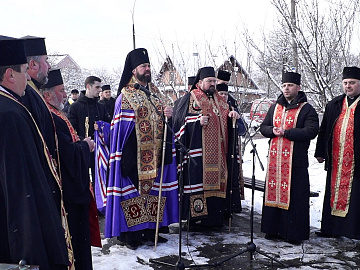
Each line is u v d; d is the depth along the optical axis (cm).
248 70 902
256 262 399
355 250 439
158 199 448
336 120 475
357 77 456
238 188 547
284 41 830
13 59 221
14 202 201
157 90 466
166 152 452
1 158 203
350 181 459
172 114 489
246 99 945
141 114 439
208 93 509
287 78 465
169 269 381
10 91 225
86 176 299
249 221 551
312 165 911
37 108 251
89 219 317
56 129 293
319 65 745
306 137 447
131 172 439
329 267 389
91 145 307
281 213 465
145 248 438
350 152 459
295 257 414
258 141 1344
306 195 456
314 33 725
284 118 468
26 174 204
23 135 209
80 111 627
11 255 202
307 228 455
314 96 832
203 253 424
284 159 462
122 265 390
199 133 497
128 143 434
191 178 490
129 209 436
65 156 283
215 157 498
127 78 453
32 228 200
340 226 468
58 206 249
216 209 504
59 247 211
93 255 419
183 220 514
